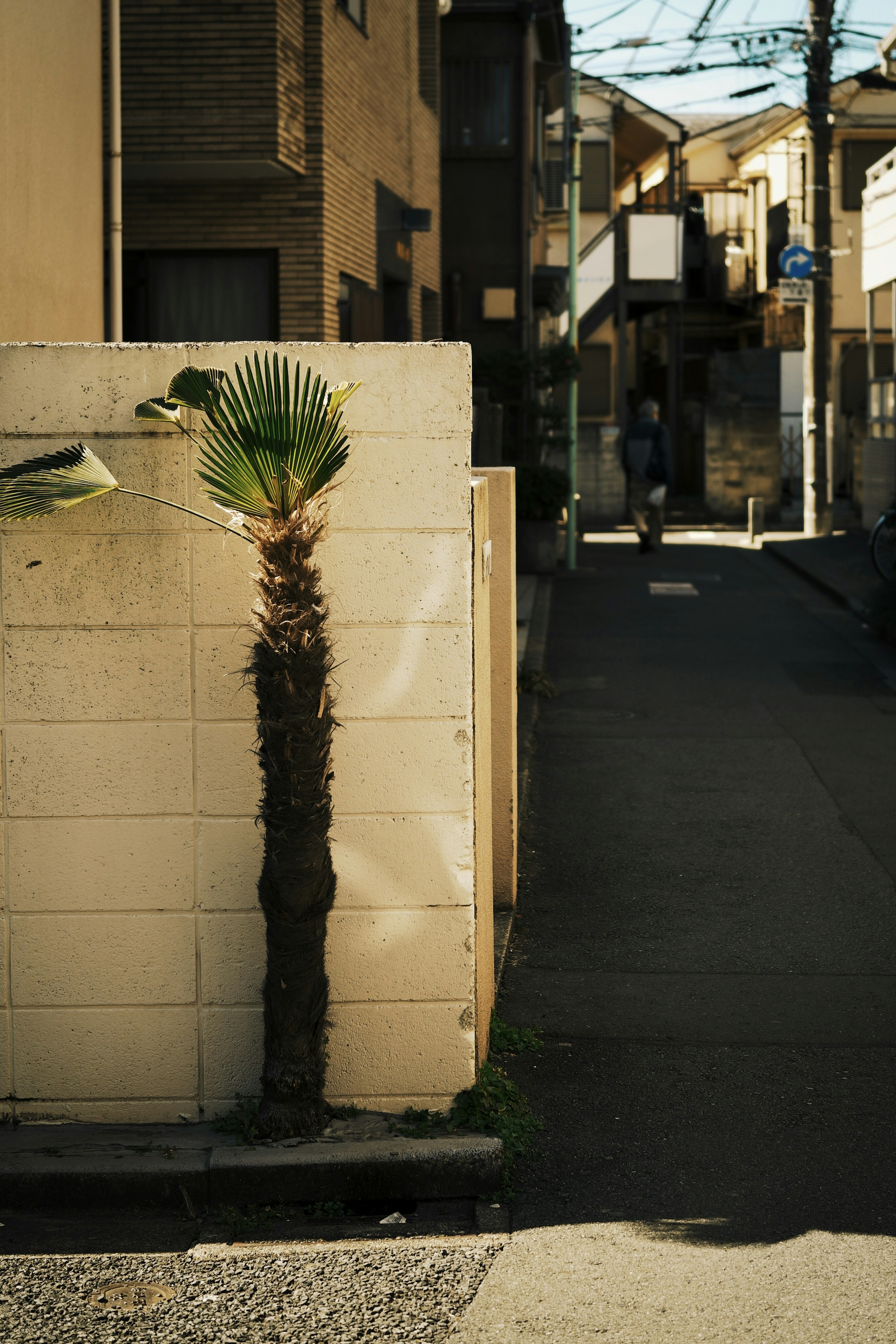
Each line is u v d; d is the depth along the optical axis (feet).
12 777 14.49
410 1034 14.69
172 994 14.70
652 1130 15.19
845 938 21.12
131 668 14.37
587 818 27.55
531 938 21.30
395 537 14.20
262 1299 11.94
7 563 14.30
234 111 37.24
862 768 30.89
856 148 114.42
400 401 14.10
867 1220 13.17
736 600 58.08
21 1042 14.79
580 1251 12.69
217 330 41.70
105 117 32.22
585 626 51.55
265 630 13.37
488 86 74.90
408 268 55.06
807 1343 11.09
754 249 132.26
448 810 14.43
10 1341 11.28
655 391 141.38
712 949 20.77
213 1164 13.71
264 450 12.87
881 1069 16.72
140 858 14.56
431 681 14.32
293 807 13.58
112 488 13.60
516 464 69.26
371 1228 13.32
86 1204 13.78
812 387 80.38
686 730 35.04
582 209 119.24
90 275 28.58
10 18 23.93
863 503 84.02
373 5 47.34
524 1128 14.92
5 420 14.20
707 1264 12.38
